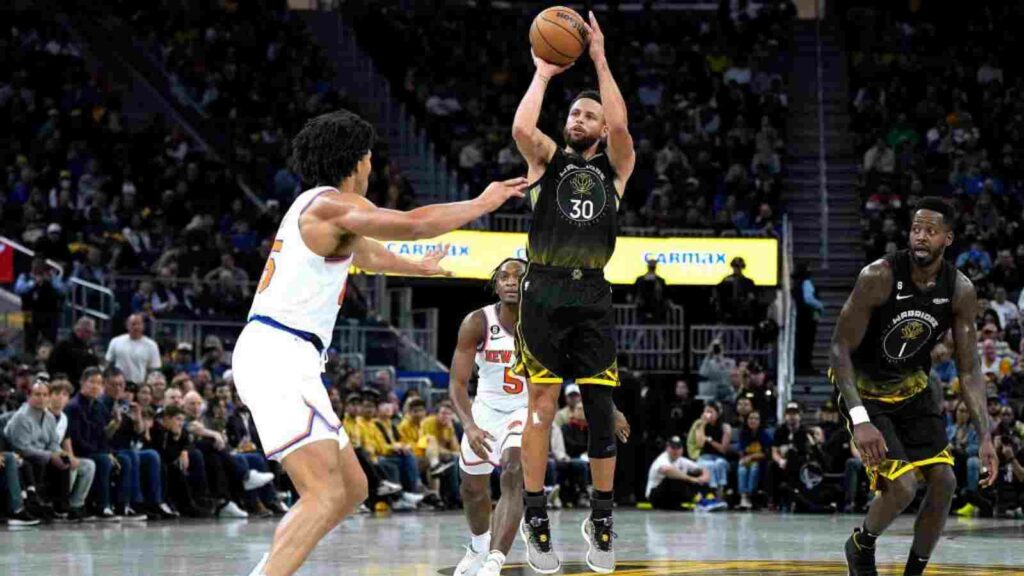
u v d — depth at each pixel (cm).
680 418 1917
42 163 2195
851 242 2456
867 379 663
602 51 659
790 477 1705
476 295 2267
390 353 2059
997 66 2848
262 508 1480
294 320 536
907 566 680
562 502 1812
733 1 3097
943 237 639
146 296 1828
